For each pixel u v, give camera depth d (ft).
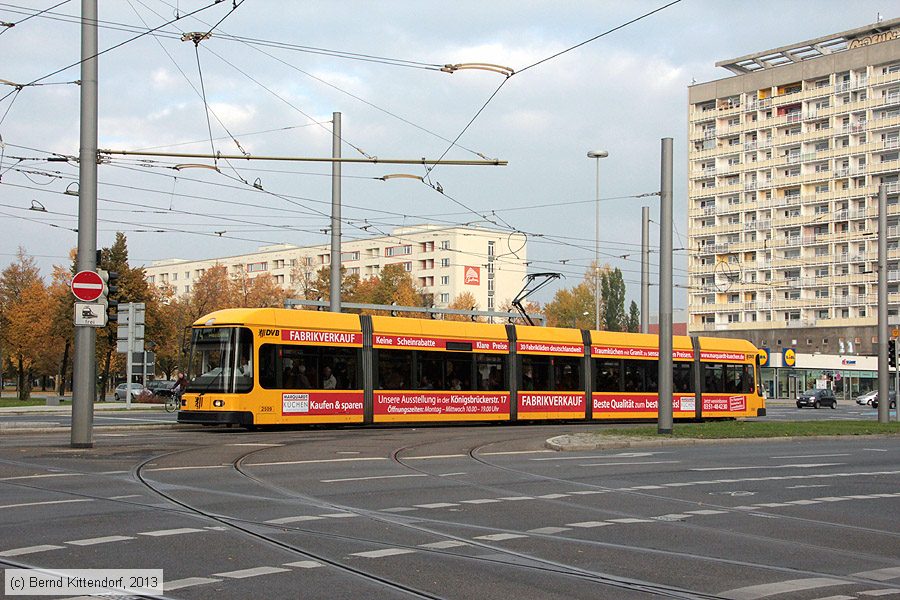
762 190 344.49
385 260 349.82
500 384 107.24
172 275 432.25
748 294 349.41
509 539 32.73
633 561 29.35
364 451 68.49
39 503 39.14
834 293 327.47
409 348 100.22
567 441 77.82
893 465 65.36
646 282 143.43
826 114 327.26
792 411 201.05
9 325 219.82
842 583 26.68
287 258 377.50
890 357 136.56
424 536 32.96
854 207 321.73
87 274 67.62
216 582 25.12
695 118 363.15
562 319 311.27
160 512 36.96
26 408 149.28
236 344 88.22
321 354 93.30
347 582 25.45
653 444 82.38
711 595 24.97
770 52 345.92
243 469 54.39
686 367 125.29
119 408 147.13
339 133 108.06
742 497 46.14
